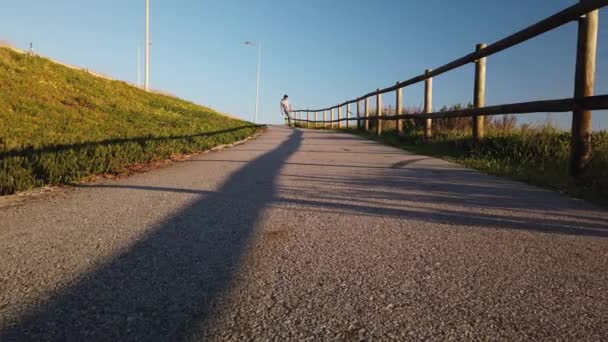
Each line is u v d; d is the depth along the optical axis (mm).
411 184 3586
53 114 10344
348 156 5992
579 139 3539
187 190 3408
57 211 2750
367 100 13516
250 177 4047
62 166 3984
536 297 1433
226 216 2525
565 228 2254
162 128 10266
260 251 1897
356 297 1436
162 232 2211
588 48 3480
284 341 1173
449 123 8758
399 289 1496
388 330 1225
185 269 1695
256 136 11711
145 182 3854
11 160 3990
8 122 8406
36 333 1223
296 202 2891
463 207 2732
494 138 5488
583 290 1489
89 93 14922
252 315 1317
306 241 2035
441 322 1268
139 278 1610
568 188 3268
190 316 1315
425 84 7711
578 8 3443
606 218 2453
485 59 5617
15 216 2631
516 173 4004
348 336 1193
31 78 13617
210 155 6324
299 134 13016
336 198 3014
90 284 1561
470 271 1660
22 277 1635
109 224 2393
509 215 2525
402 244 1988
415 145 7625
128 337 1198
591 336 1188
